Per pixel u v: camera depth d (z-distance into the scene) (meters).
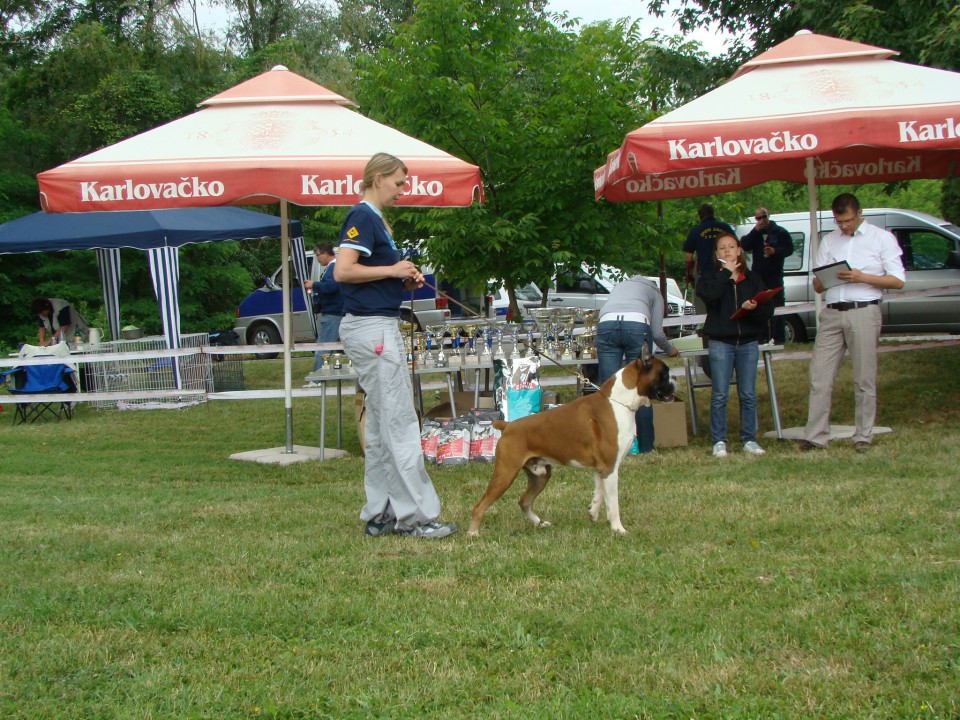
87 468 8.29
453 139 9.54
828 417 7.61
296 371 16.55
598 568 4.60
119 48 27.03
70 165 7.02
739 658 3.44
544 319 8.50
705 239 9.52
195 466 8.27
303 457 8.42
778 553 4.75
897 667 3.30
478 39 9.91
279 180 6.85
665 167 6.69
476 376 8.53
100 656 3.63
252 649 3.71
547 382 9.88
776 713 3.01
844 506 5.61
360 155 6.99
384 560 4.89
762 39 12.77
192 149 7.12
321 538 5.37
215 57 27.27
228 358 19.20
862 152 9.16
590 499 6.19
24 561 4.98
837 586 4.17
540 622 3.88
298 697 3.25
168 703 3.22
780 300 10.23
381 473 5.44
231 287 25.09
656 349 8.47
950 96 6.71
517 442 5.30
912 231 14.13
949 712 2.96
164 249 12.52
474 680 3.35
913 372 11.28
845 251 7.31
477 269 9.70
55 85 26.36
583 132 9.38
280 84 7.73
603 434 5.25
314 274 19.62
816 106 6.75
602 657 3.49
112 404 12.91
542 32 10.12
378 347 5.21
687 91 13.49
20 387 11.66
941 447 7.32
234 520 5.91
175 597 4.32
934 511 5.35
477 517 5.33
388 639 3.76
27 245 11.75
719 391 7.58
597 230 9.47
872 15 10.02
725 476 6.76
